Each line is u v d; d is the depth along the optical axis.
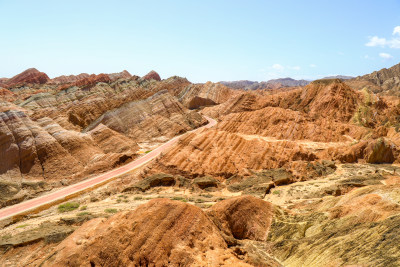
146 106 105.75
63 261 22.33
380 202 28.72
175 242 23.70
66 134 71.12
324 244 25.20
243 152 64.38
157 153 78.06
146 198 49.09
